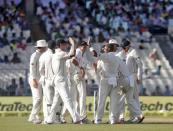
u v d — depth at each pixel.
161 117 69.06
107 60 51.41
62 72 51.09
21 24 106.69
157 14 113.06
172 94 87.31
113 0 114.38
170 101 76.06
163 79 89.69
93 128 45.53
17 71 86.38
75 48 52.81
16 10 109.75
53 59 51.28
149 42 105.06
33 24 107.69
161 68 98.31
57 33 106.12
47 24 108.06
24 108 74.25
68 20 109.94
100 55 51.59
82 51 54.03
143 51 102.81
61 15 110.62
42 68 52.41
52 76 51.59
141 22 110.81
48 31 106.75
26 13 110.44
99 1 114.19
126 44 55.03
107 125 49.44
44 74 52.44
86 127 46.75
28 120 56.25
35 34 105.94
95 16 111.38
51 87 52.16
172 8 114.62
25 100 74.44
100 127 46.69
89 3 113.50
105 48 51.94
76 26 108.62
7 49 99.62
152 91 88.56
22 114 74.06
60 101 51.69
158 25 110.81
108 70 51.66
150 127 46.84
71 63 53.75
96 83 84.75
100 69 52.12
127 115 69.06
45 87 52.34
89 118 68.19
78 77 53.72
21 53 99.31
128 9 113.44
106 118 66.31
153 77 89.50
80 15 111.44
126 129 44.44
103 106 52.16
